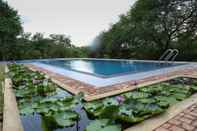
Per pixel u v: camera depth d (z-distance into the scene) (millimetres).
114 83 4688
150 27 13898
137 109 2613
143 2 14453
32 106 2883
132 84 4422
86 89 4031
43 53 19953
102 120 2160
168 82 4828
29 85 4152
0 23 16516
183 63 9812
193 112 2570
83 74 6625
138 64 11289
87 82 4910
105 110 2291
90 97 3373
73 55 21656
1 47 16500
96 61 14906
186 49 13648
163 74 5984
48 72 7254
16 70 6711
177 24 13609
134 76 5895
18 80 4539
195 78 5086
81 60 16016
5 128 2186
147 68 8906
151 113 2502
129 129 2137
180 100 3133
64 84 4621
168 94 3412
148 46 15414
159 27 14047
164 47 14578
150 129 2119
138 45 15914
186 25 13477
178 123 2256
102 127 1976
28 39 20531
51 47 21078
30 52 18625
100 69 9664
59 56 20625
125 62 12922
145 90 3658
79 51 22719
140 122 2314
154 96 3363
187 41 13617
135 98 3076
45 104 2895
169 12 13414
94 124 2055
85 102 3219
